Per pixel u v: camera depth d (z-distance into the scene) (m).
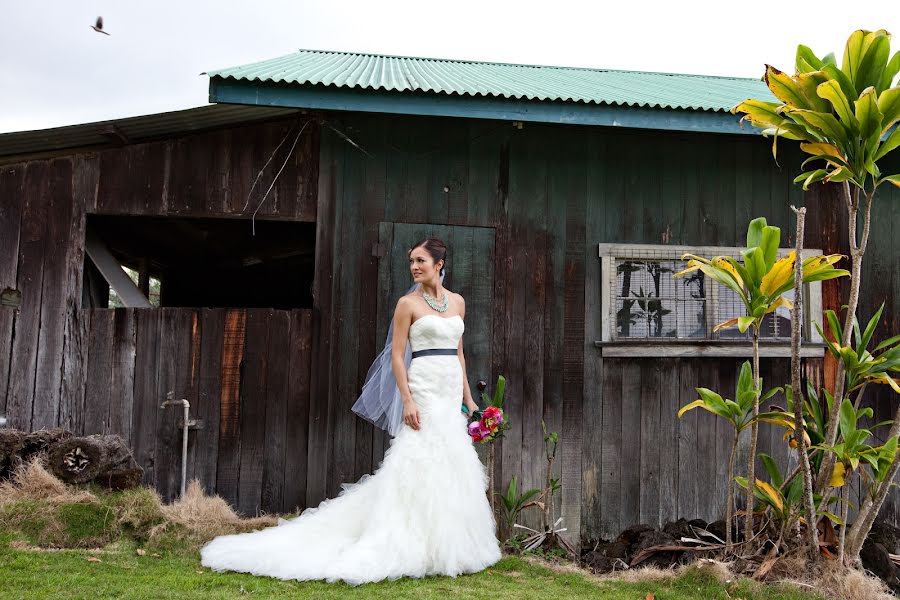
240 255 7.61
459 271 4.40
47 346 4.13
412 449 3.16
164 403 4.02
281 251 7.39
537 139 4.51
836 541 3.40
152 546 3.32
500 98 3.92
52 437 3.84
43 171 4.20
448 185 4.43
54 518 3.35
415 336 3.29
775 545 3.21
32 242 4.17
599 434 4.45
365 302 4.30
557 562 3.71
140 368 4.16
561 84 4.89
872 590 2.97
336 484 4.20
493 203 4.45
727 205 4.63
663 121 4.04
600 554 3.89
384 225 4.36
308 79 3.77
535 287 4.46
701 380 4.55
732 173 4.65
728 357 4.57
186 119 4.04
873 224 4.77
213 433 4.14
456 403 3.31
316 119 4.36
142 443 4.11
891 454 3.11
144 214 4.23
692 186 4.61
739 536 3.87
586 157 4.55
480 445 4.34
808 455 3.43
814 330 4.61
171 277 7.82
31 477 3.55
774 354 4.54
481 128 4.47
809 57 3.21
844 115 2.98
